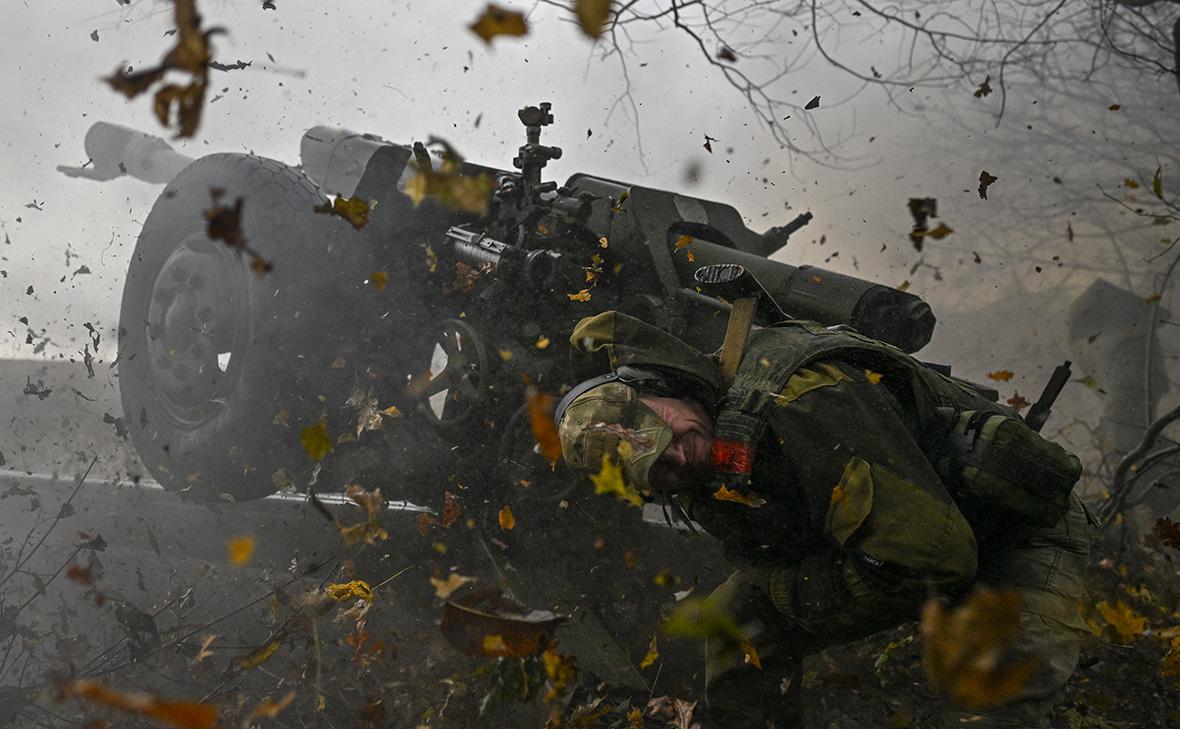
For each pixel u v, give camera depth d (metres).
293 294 3.04
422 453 3.00
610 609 2.96
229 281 3.15
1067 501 2.04
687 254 2.98
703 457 1.98
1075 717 2.73
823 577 2.03
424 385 2.97
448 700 2.63
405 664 2.96
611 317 2.13
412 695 2.80
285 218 3.08
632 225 2.99
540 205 2.99
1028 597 2.01
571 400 2.01
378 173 3.37
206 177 3.30
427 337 3.16
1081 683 2.99
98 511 3.64
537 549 2.91
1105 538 4.09
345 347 3.10
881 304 2.67
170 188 3.46
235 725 2.60
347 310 3.11
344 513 3.04
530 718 2.55
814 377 1.97
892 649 2.88
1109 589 3.51
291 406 3.05
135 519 3.57
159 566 3.69
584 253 2.97
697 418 2.00
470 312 2.96
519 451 2.80
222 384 3.15
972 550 1.91
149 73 0.77
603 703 2.65
